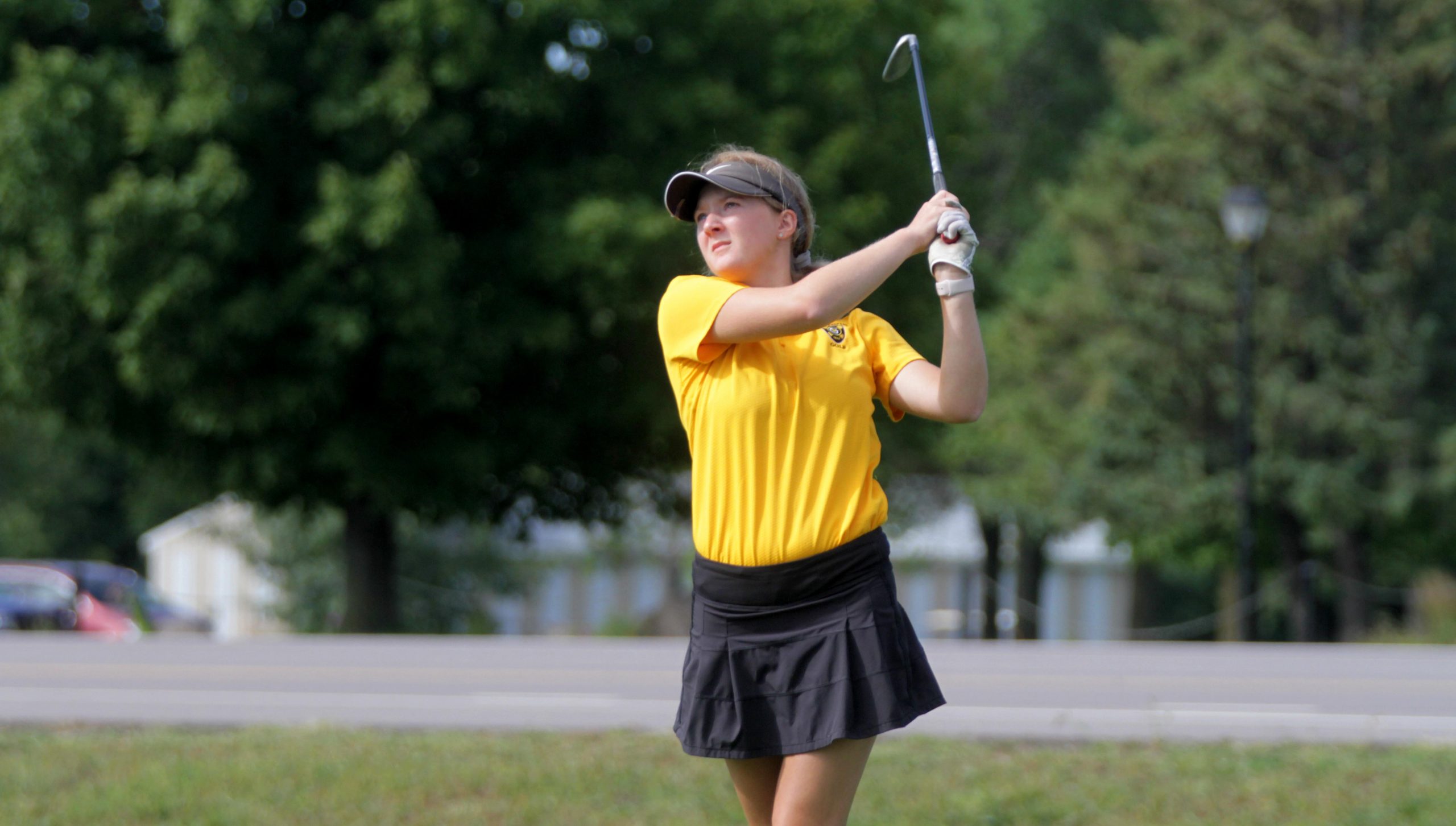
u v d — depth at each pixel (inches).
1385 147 3651.6
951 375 483.5
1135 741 1128.8
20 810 863.1
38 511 6589.6
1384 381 3629.4
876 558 494.0
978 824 829.2
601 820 834.8
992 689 1563.7
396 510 2785.4
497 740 1111.6
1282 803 882.1
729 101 2559.1
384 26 2372.0
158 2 2524.6
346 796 895.1
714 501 496.1
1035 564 4687.5
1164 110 3976.4
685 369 502.6
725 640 495.2
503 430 2728.8
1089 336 4045.3
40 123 2300.7
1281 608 4510.3
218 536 5251.0
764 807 516.1
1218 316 3752.5
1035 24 4872.0
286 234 2417.6
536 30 2502.5
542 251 2442.2
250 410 2429.9
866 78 2854.3
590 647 2075.5
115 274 2295.8
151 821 844.0
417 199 2324.1
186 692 1562.5
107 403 2596.0
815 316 468.4
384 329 2469.2
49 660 1909.4
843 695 476.7
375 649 2074.3
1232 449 3789.4
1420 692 1569.9
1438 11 3604.8
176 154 2341.3
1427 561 4190.5
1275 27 3688.5
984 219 4178.2
